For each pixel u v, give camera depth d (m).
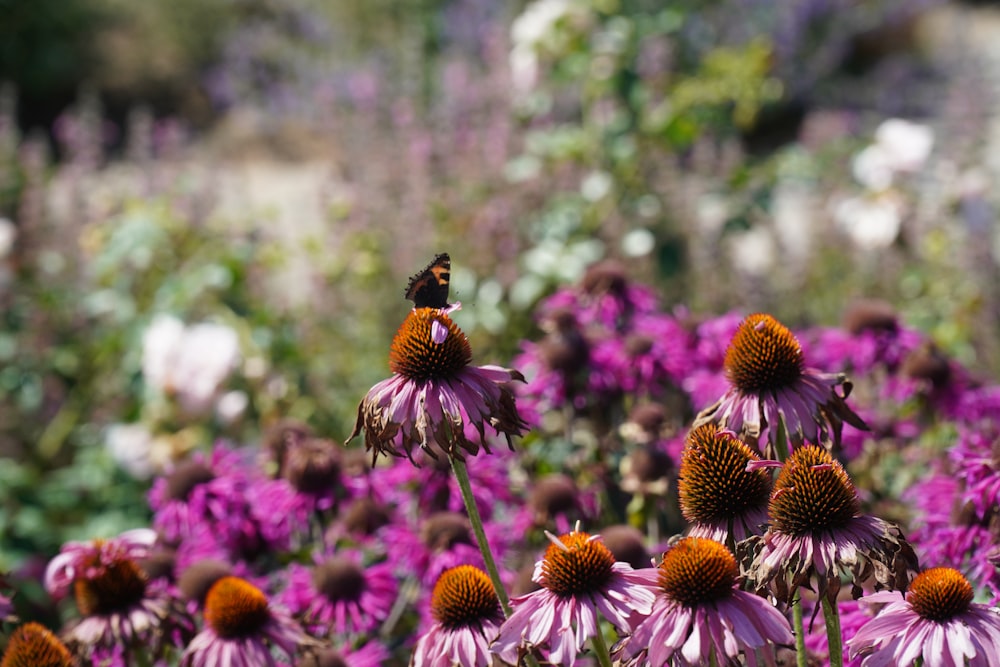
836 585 3.07
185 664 4.24
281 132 20.16
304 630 4.53
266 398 8.81
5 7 22.88
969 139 11.28
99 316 10.20
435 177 10.89
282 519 5.54
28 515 8.63
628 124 10.49
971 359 8.87
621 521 6.09
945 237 10.10
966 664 3.15
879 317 6.30
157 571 5.13
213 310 9.59
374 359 9.64
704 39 16.83
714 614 3.06
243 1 24.73
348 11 21.11
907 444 6.36
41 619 7.66
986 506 4.11
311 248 10.52
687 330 6.32
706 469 3.38
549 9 10.62
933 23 25.72
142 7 24.94
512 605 3.43
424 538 5.17
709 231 10.20
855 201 10.69
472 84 12.82
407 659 5.12
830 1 21.62
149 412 8.83
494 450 5.61
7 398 9.55
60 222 10.67
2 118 12.17
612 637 4.53
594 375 6.13
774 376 3.60
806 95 20.06
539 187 10.41
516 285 8.98
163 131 13.26
